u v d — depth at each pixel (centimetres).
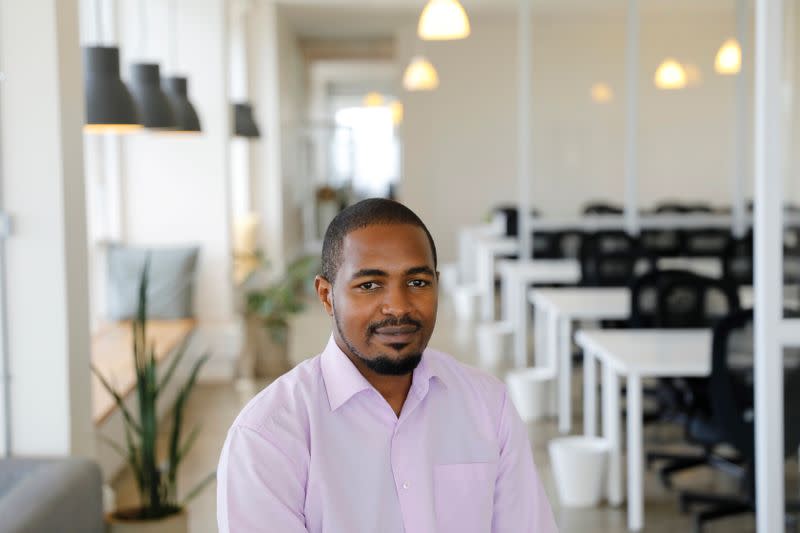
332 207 1495
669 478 465
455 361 161
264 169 1093
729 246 699
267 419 145
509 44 1278
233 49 1041
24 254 343
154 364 356
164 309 674
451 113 1290
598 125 855
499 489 159
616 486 438
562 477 442
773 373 324
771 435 326
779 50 319
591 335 473
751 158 827
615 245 686
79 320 359
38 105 339
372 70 1917
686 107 843
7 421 346
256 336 732
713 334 381
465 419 155
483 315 987
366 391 148
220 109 718
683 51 838
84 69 414
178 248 686
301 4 1115
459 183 1298
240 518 140
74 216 354
